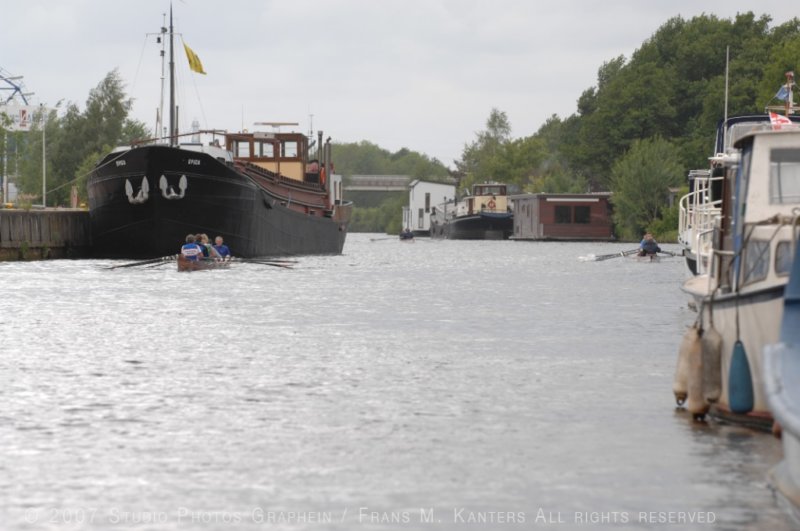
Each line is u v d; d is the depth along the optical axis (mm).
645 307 61312
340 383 33219
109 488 21516
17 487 21578
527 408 29297
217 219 101938
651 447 24781
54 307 58281
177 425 26984
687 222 65625
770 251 27141
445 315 55875
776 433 25531
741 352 26062
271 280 82812
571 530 19141
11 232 106438
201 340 43969
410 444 25109
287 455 24062
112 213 102500
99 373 34906
